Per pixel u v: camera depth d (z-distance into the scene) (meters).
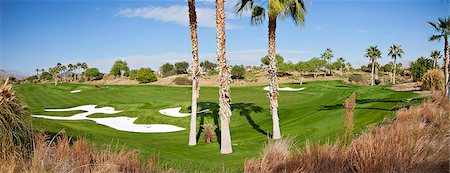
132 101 43.19
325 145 5.34
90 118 31.66
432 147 5.16
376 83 79.56
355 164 4.57
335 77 97.88
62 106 41.66
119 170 5.07
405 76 98.81
